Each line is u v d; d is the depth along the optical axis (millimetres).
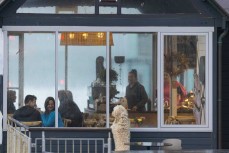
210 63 25922
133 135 25766
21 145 20812
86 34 25859
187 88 25984
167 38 25922
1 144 25484
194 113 25938
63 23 25750
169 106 25922
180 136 25844
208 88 25938
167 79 25938
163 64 25922
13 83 25703
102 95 25906
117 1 25844
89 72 25938
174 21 25875
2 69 25609
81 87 25906
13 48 25688
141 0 25938
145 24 25859
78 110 25844
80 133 25219
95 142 24297
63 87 25859
